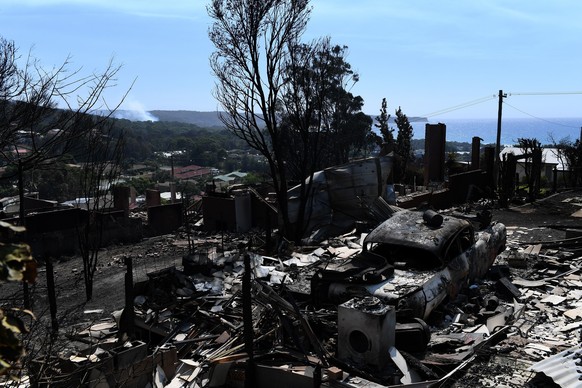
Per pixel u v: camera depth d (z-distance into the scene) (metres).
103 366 6.48
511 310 9.32
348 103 39.25
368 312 6.90
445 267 9.03
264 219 20.98
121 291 12.89
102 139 10.70
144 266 15.62
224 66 16.36
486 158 24.92
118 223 19.73
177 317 9.00
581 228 17.05
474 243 10.44
